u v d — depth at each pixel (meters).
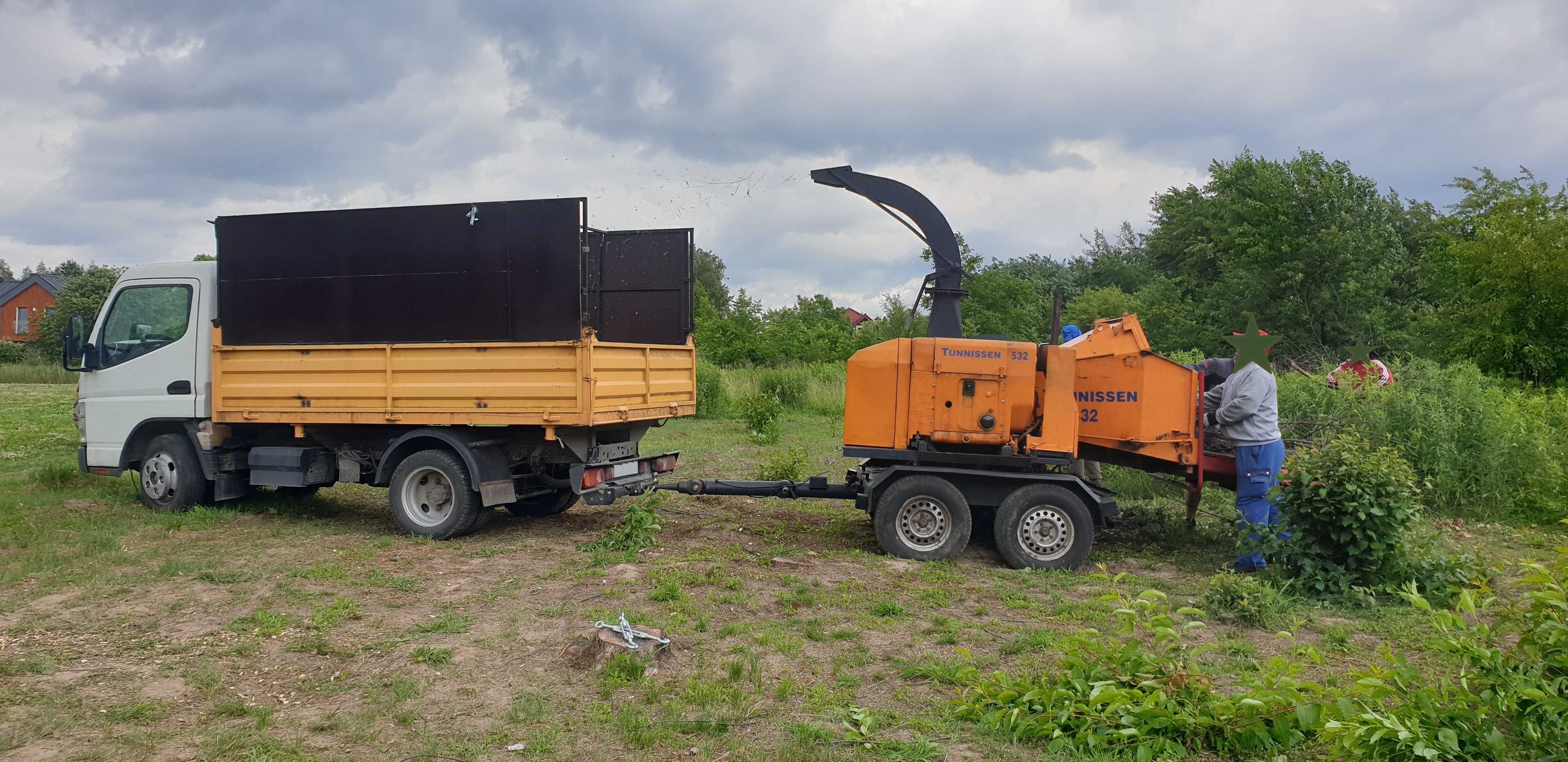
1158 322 31.09
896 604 6.14
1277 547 6.75
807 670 5.00
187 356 8.88
